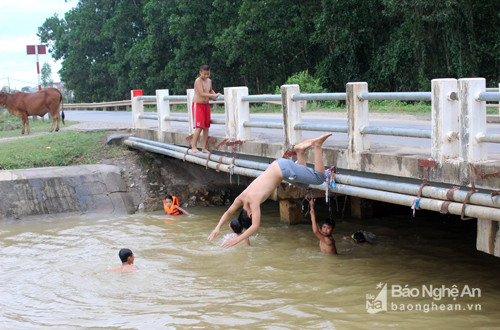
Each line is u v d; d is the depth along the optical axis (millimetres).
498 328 5637
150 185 13344
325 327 5754
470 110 5500
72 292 7180
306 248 9047
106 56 46125
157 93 12531
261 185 6590
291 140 8047
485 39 23016
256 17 29562
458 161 5656
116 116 27094
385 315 6062
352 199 11344
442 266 7961
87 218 11766
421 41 22344
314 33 28016
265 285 7242
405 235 9844
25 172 12328
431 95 5875
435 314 6074
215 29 32500
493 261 8125
